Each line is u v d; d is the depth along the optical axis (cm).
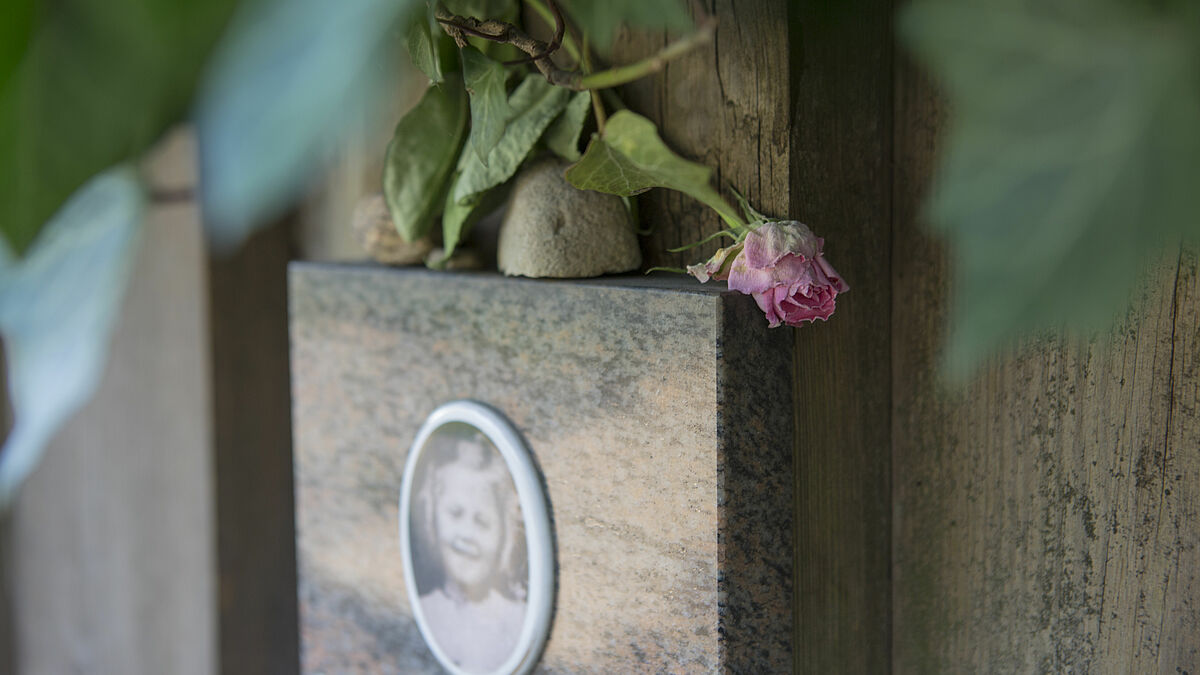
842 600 70
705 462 60
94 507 120
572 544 67
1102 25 15
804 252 57
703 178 29
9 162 12
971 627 70
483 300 71
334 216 100
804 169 64
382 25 11
